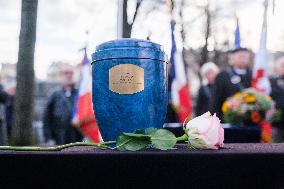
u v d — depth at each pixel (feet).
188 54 29.45
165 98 3.20
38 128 15.29
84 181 2.14
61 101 14.07
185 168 2.13
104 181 2.14
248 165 2.13
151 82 3.03
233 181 2.13
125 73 2.99
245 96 7.68
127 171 2.13
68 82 14.29
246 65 13.10
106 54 3.03
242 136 6.04
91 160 2.13
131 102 2.98
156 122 3.09
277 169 2.13
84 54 11.86
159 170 2.13
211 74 16.24
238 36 14.12
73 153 2.15
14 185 2.14
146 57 3.02
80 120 9.80
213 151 2.29
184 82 13.57
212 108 13.19
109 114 3.02
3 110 14.11
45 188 2.15
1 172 2.13
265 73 12.57
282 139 12.46
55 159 2.13
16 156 2.13
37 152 2.23
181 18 18.94
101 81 3.05
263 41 12.54
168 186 2.13
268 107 7.58
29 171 2.14
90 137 9.50
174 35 8.98
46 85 25.94
